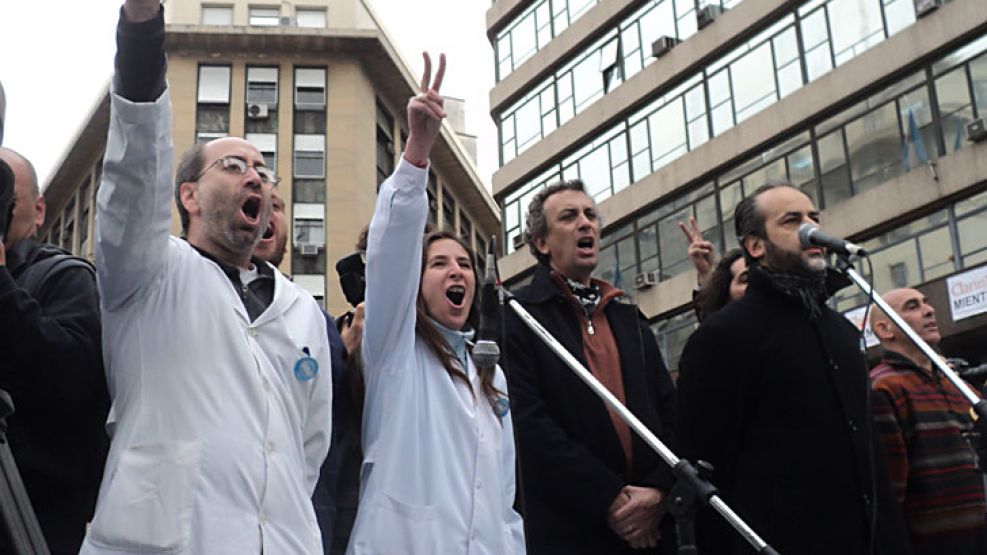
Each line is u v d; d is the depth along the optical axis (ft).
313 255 91.61
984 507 13.93
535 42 76.95
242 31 95.81
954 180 48.60
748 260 13.57
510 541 10.49
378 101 102.89
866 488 11.87
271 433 8.38
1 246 8.02
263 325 8.91
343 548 10.75
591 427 12.84
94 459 9.09
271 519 8.05
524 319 12.07
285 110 95.71
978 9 48.47
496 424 10.75
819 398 12.13
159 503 7.71
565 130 72.64
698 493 10.58
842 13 55.21
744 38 60.85
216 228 9.33
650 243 65.46
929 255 49.73
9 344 7.99
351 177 94.48
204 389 8.21
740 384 12.23
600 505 12.03
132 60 7.87
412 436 10.06
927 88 50.67
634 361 13.60
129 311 8.38
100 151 104.83
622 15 69.56
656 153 65.77
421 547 9.57
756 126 58.95
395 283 10.11
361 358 10.91
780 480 11.87
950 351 48.70
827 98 55.01
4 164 7.01
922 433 13.92
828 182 55.06
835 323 12.95
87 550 7.70
